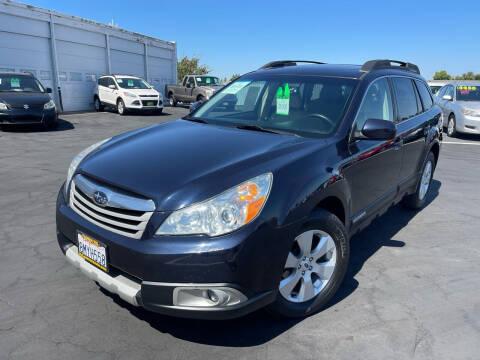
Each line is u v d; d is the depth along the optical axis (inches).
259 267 86.1
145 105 645.9
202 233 82.6
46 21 644.1
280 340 98.0
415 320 107.2
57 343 94.5
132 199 88.4
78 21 703.7
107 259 90.9
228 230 82.7
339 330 102.2
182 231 83.0
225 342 96.8
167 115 682.2
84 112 693.9
